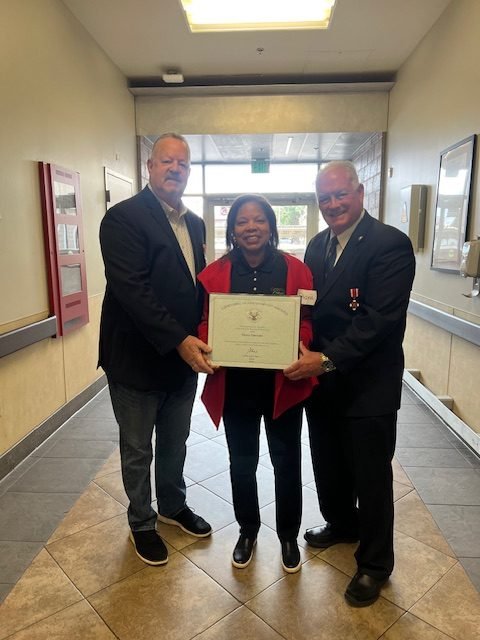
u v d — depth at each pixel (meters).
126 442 1.81
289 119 5.05
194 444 2.96
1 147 2.50
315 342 1.71
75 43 3.53
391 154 4.88
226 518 2.14
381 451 1.58
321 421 1.80
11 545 1.95
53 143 3.14
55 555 1.88
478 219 2.90
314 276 1.73
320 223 6.95
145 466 1.83
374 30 3.84
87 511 2.20
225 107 5.05
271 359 1.57
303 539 1.98
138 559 1.85
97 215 4.01
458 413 3.27
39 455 2.79
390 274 1.51
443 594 1.66
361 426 1.58
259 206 1.59
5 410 2.57
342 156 6.43
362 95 4.98
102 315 1.80
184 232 1.85
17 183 2.67
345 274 1.59
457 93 3.22
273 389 1.69
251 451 1.76
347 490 1.87
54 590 1.69
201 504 2.26
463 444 2.95
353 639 1.48
